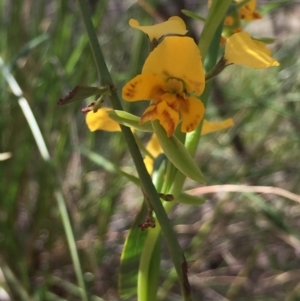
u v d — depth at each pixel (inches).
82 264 19.0
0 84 18.1
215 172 22.5
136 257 11.5
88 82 19.4
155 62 10.2
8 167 19.7
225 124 11.9
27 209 20.9
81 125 22.7
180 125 10.6
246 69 28.0
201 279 20.4
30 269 20.0
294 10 30.1
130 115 10.0
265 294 20.3
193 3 25.7
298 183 22.0
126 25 22.1
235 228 21.0
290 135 22.5
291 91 21.8
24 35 20.6
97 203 21.1
